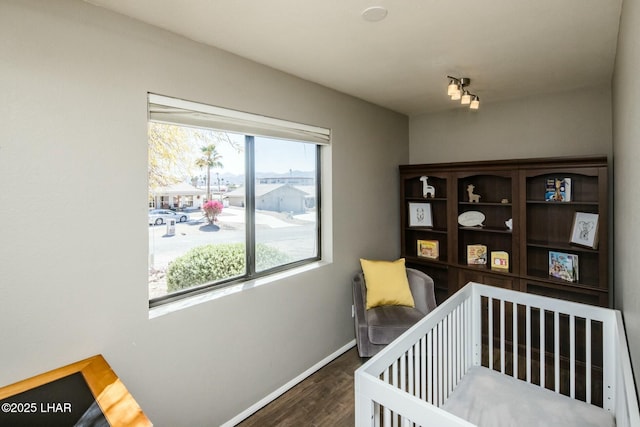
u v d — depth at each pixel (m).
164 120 1.84
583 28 1.88
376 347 2.75
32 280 1.42
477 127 3.67
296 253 2.88
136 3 1.58
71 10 1.50
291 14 1.70
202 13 1.68
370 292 3.07
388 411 1.34
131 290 1.72
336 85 2.88
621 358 1.42
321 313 2.92
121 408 1.24
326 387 2.63
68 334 1.52
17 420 1.16
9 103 1.35
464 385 2.07
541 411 1.80
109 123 1.63
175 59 1.88
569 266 2.92
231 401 2.20
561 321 3.02
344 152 3.14
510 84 2.91
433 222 3.98
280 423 2.23
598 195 2.73
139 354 1.76
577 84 2.92
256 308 2.36
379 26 1.84
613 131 2.70
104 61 1.61
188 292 2.12
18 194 1.38
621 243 1.94
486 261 3.51
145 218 1.78
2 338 1.35
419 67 2.47
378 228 3.62
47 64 1.44
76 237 1.53
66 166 1.50
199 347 2.02
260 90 2.35
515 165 3.11
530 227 3.30
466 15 1.73
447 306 2.05
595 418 1.74
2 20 1.33
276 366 2.51
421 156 4.07
